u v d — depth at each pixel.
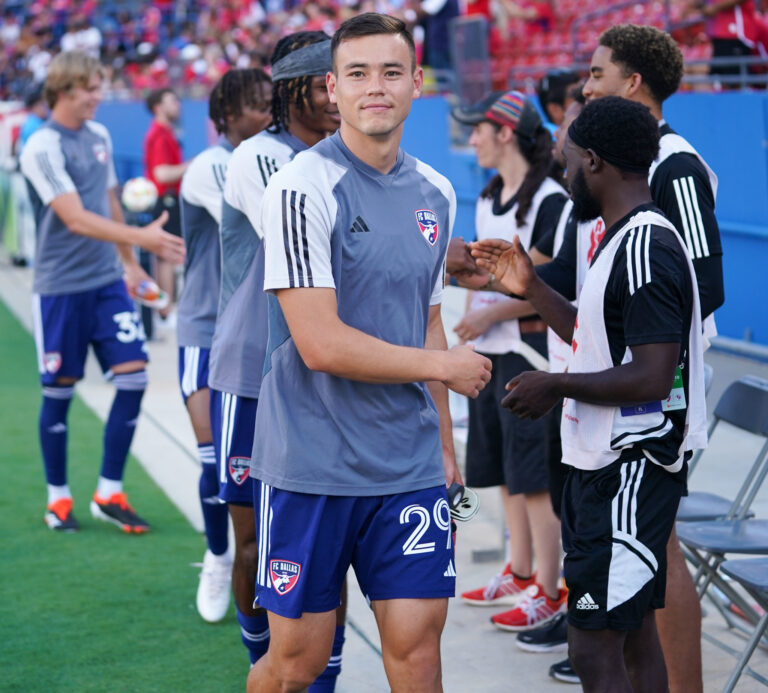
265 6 18.41
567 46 10.57
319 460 2.42
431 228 2.51
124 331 4.91
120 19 20.67
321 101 2.98
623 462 2.51
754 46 7.75
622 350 2.50
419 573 2.43
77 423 6.92
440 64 12.17
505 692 3.35
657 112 3.06
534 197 3.75
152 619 3.97
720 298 2.90
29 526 5.01
